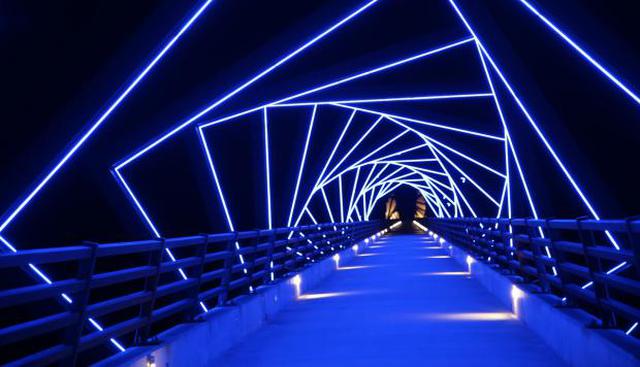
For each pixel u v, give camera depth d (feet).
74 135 39.75
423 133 104.12
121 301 20.86
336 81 58.13
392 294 54.34
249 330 36.22
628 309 20.94
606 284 23.50
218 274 33.65
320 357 29.04
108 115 40.73
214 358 29.32
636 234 18.97
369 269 85.51
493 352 29.12
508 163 75.41
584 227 23.91
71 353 17.92
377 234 205.26
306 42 49.90
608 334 22.44
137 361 20.90
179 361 24.64
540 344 30.96
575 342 25.30
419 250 132.98
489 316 40.40
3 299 14.24
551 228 30.17
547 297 33.35
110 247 19.44
